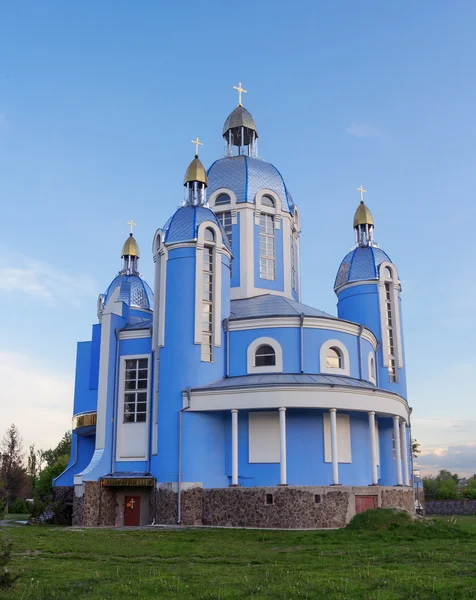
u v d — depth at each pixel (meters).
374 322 44.38
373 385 39.16
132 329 38.28
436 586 14.58
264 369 36.06
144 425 36.78
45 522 38.69
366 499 32.41
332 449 32.62
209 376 35.47
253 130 48.06
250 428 34.53
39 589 14.66
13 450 91.06
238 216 43.59
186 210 37.88
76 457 45.09
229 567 18.50
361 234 47.66
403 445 39.16
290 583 15.25
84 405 44.91
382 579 15.61
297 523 30.48
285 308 38.81
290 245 45.12
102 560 20.08
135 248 55.81
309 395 32.78
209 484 33.47
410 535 25.80
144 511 35.47
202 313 36.12
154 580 15.69
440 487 85.44
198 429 34.00
